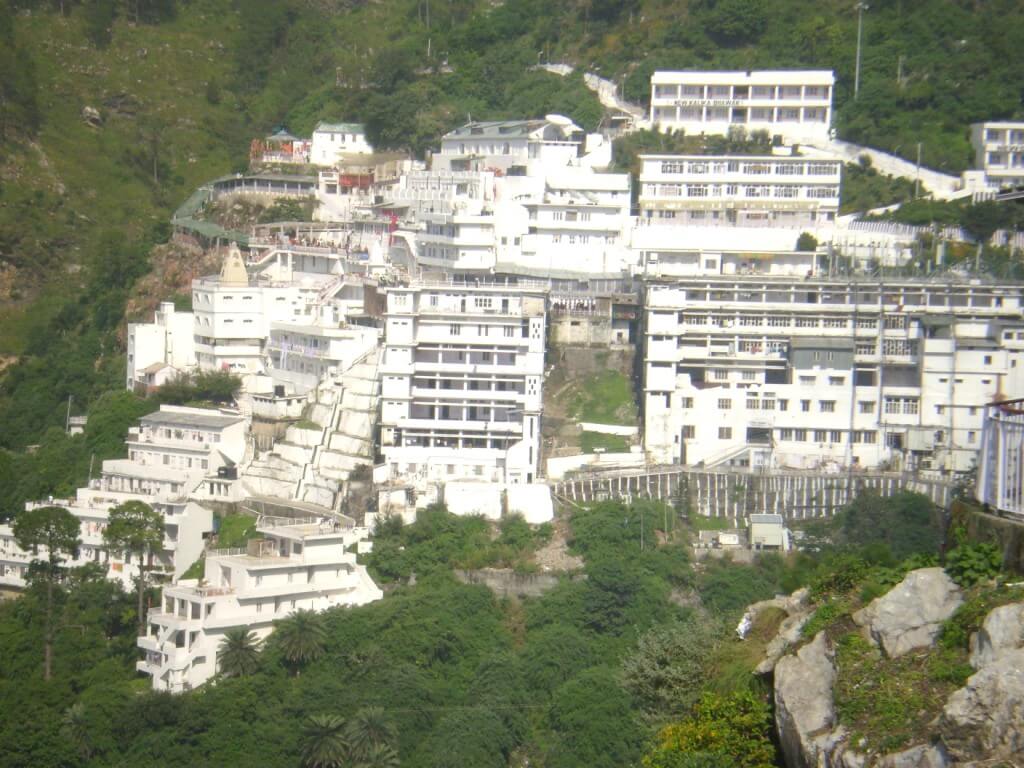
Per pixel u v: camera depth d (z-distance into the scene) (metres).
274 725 128.75
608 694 125.12
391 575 155.25
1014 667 44.72
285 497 173.50
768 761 56.38
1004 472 53.34
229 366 195.62
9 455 196.50
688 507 169.12
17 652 145.50
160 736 128.50
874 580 56.41
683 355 184.50
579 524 159.38
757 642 63.69
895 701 48.41
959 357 178.75
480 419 175.38
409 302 176.12
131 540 155.50
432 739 126.56
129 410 191.25
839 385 180.50
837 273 199.12
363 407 179.75
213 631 139.25
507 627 146.25
